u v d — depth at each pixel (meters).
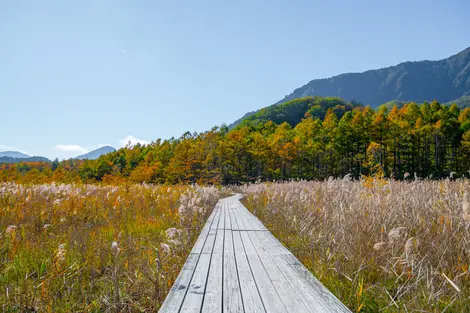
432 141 60.97
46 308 3.32
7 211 6.96
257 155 65.56
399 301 3.44
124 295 3.75
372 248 4.44
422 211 5.38
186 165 61.78
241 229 8.27
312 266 4.91
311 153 66.00
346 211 5.45
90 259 4.53
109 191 13.34
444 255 4.03
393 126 60.09
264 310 2.98
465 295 3.32
